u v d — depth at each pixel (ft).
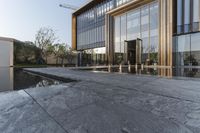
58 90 15.16
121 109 9.54
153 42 56.54
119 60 72.74
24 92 14.87
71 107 10.42
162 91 13.46
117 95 12.58
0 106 11.48
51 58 136.46
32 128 7.97
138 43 62.28
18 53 111.65
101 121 8.13
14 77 35.81
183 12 49.67
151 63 56.90
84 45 105.60
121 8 67.67
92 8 96.84
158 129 7.00
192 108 9.10
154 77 24.72
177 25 51.03
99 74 32.14
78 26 113.39
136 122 7.77
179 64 50.70
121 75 29.17
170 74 30.94
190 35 48.60
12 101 12.44
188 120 7.64
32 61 123.34
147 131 6.89
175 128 6.98
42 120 8.79
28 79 32.32
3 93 14.84
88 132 7.18
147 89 14.44
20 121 8.85
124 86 16.30
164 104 10.00
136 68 50.98
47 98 12.71
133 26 65.41
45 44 133.49
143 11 60.64
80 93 13.65
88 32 101.14
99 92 13.74
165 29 51.21
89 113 9.25
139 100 11.05
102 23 87.10
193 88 14.60
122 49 71.20
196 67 44.83
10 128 8.11
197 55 47.24
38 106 11.04
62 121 8.51
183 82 18.39
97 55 91.45
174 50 51.37
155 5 55.67
